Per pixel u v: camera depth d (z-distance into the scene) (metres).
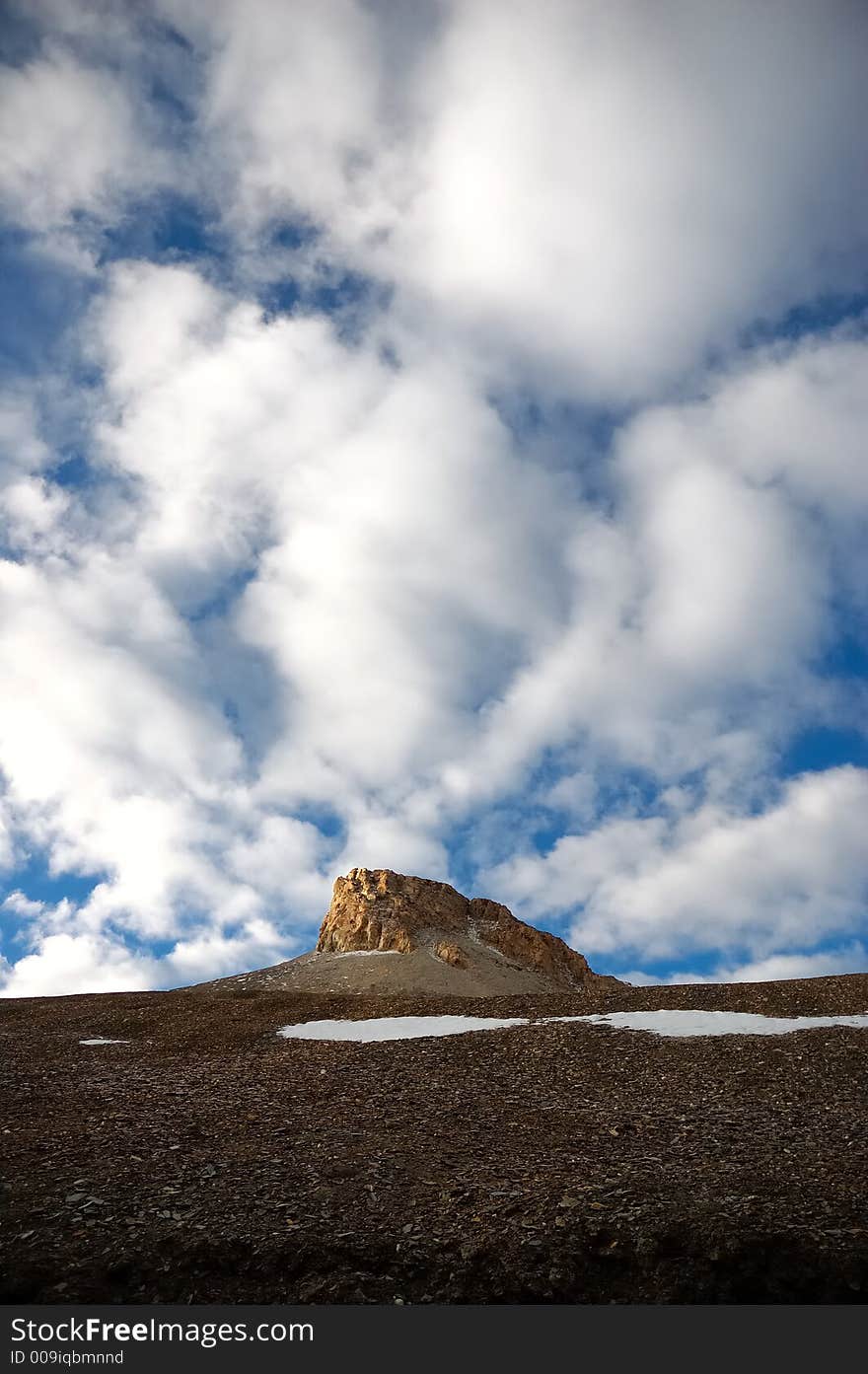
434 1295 9.95
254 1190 12.39
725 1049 20.39
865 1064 18.66
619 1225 10.98
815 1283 9.99
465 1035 23.47
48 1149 14.12
